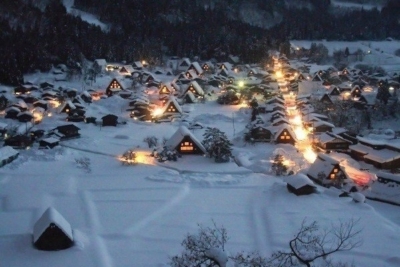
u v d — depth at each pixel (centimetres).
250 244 2634
